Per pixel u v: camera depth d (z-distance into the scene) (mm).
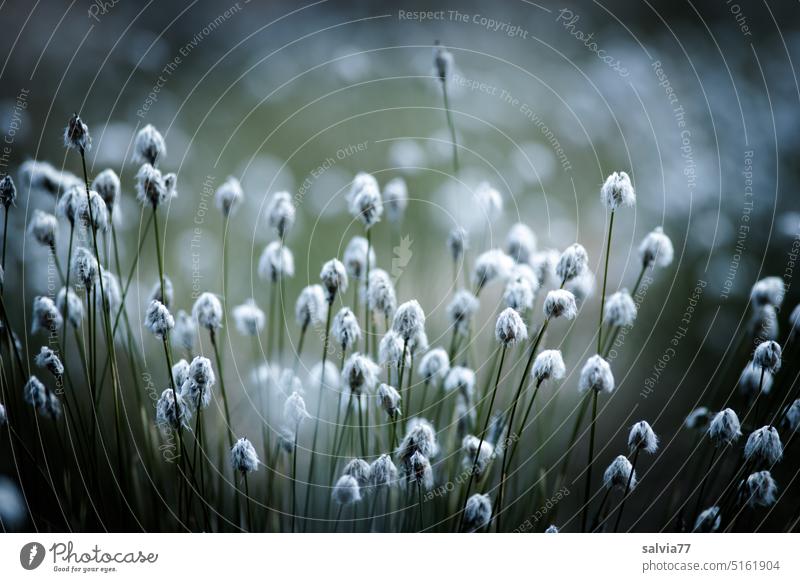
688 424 1637
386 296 1568
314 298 1598
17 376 1634
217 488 1671
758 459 1561
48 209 1729
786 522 1700
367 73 3020
